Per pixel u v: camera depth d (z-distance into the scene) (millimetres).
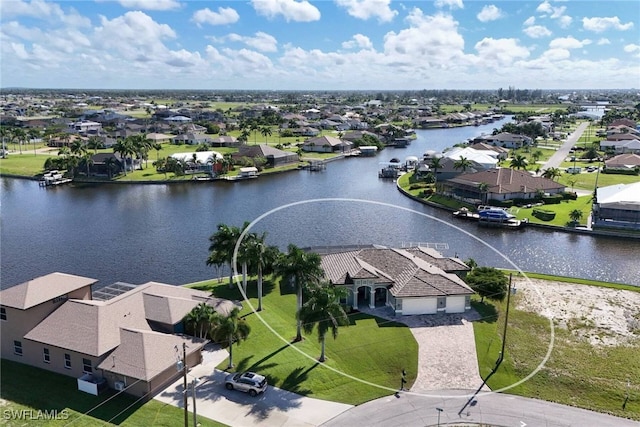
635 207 111938
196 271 88438
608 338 61594
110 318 54250
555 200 135000
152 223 120312
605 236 110375
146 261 93812
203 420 44406
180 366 45438
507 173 141000
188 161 181500
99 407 46438
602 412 47375
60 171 179250
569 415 46750
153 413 45469
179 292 64938
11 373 52531
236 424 44094
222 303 63219
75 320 53531
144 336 51594
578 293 76188
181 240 106562
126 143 176500
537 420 45844
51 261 94188
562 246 104188
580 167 182375
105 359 49875
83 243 104750
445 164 155875
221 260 73250
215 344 58719
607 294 76000
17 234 111375
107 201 144000
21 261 94250
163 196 150750
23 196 150375
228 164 183875
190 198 147750
